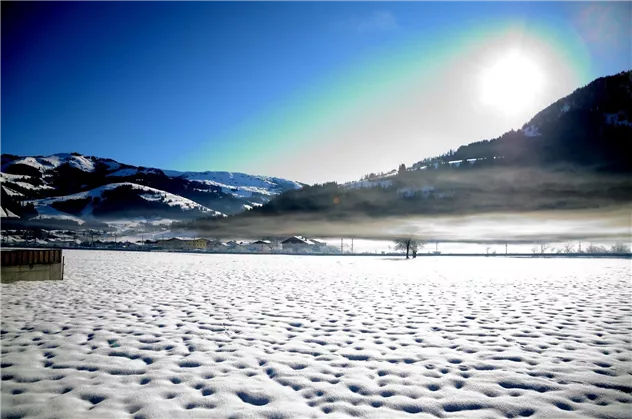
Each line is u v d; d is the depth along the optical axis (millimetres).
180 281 17953
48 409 4082
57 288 14773
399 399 4359
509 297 12617
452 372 5215
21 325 8016
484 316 9172
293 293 13664
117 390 4590
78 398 4367
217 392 4543
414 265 36875
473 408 4148
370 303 11289
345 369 5348
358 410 4086
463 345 6543
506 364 5516
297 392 4562
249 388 4668
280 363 5602
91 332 7410
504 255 75375
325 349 6336
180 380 4934
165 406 4160
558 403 4250
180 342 6734
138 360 5738
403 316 9195
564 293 13562
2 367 5391
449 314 9461
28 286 15430
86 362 5613
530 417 3953
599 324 8109
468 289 15211
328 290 14680
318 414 3998
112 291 13875
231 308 10281
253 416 3947
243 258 54531
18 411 4027
